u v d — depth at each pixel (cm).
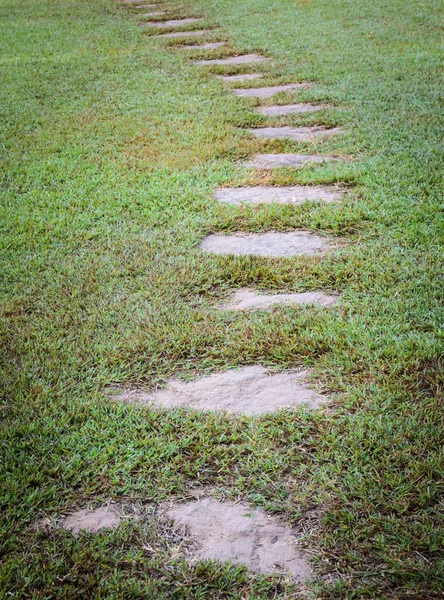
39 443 242
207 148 550
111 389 272
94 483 224
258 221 412
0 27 1249
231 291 341
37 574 193
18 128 643
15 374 279
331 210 417
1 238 408
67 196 470
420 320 299
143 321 313
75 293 339
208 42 998
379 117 592
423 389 259
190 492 221
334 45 895
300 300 328
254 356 288
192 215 427
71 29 1193
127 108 690
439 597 182
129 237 402
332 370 272
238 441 240
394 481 215
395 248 364
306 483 221
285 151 538
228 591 188
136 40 1058
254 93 721
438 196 421
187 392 268
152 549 201
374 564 192
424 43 862
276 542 202
